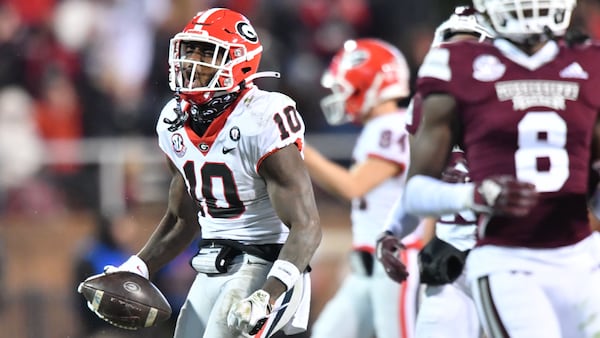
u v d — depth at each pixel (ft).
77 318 97.14
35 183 105.60
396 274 53.78
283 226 50.11
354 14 134.92
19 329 101.30
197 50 49.01
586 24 122.93
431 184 43.62
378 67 73.51
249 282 49.03
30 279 102.99
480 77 43.32
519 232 43.50
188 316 50.65
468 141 43.83
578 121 43.06
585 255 43.78
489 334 44.73
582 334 43.52
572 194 43.29
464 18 54.49
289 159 48.19
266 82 115.55
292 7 131.13
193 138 49.44
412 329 67.67
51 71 117.29
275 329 50.11
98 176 105.60
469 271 45.03
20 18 121.90
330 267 107.24
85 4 124.77
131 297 49.93
